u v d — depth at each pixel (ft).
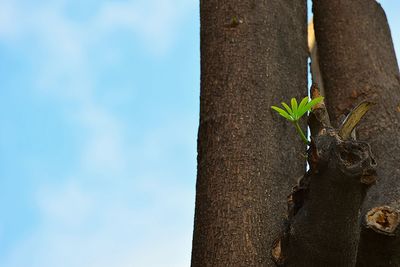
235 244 8.34
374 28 11.55
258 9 10.20
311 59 12.33
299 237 7.25
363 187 6.82
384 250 7.41
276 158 9.07
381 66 11.11
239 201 8.61
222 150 9.02
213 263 8.31
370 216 7.42
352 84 10.91
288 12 10.56
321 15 11.71
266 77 9.64
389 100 10.66
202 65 9.93
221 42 9.91
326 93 11.14
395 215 7.39
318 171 6.88
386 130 10.16
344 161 6.72
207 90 9.61
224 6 10.19
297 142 9.43
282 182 8.95
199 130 9.43
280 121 9.38
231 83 9.52
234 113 9.27
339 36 11.39
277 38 10.12
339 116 10.70
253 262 8.22
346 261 7.18
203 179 8.96
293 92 9.84
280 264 7.72
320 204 6.98
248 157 8.93
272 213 8.61
